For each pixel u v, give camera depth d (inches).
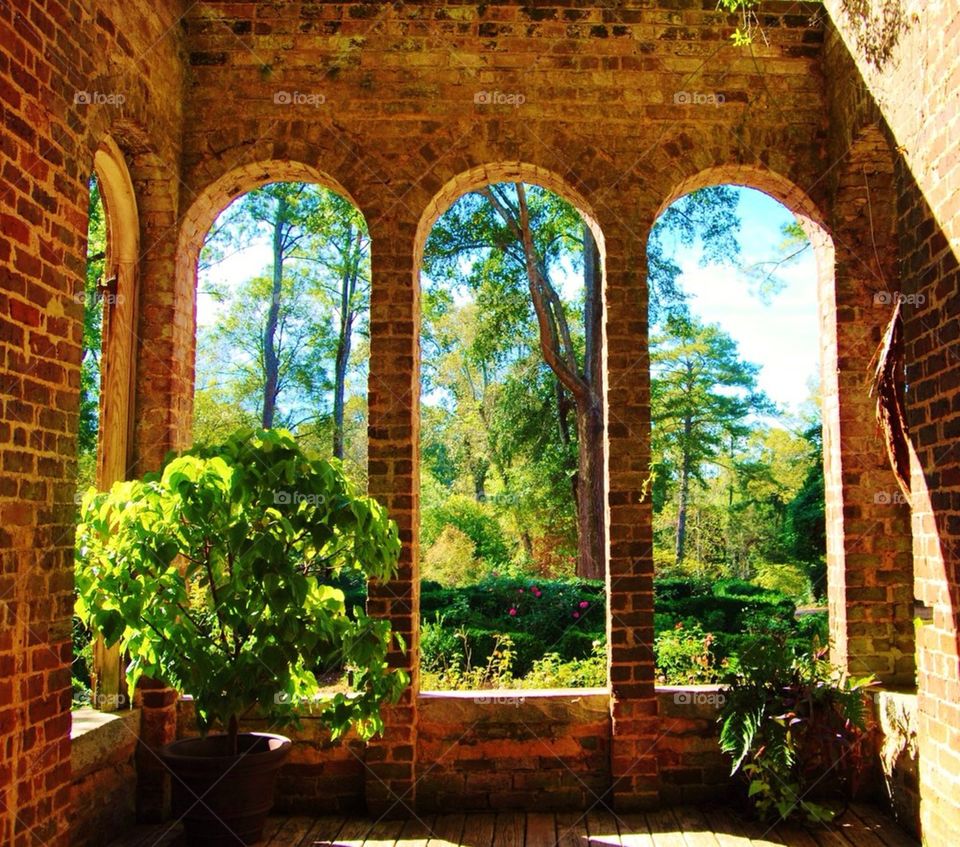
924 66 161.6
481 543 706.2
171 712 197.2
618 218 208.1
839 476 207.0
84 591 161.0
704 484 786.8
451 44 210.7
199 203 210.4
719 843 176.9
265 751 175.5
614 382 203.5
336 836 182.7
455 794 199.2
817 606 488.7
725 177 218.5
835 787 197.2
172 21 201.6
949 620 157.1
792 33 213.0
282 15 210.5
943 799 160.2
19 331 136.2
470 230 606.2
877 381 179.8
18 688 134.8
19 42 136.2
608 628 202.2
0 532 130.5
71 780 161.2
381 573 171.8
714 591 470.9
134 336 202.4
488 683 289.6
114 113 171.6
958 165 149.5
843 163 203.3
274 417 757.3
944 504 157.8
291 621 160.2
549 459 629.9
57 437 147.6
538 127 209.3
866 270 208.2
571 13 211.2
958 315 150.6
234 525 161.0
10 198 133.7
